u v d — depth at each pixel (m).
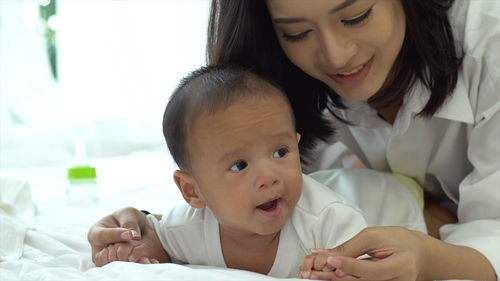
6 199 1.36
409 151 1.34
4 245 1.08
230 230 0.98
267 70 1.24
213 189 0.93
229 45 1.19
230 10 1.17
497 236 1.05
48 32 2.77
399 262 0.83
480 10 1.11
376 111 1.33
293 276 0.98
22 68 2.68
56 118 2.76
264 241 0.98
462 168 1.34
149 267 0.87
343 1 0.98
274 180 0.89
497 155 1.13
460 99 1.15
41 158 2.50
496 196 1.13
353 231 0.94
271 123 0.91
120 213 1.09
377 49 1.07
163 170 2.13
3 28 2.64
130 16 2.77
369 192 1.21
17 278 0.91
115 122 2.86
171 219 1.05
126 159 2.47
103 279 0.84
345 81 1.12
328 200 0.96
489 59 1.10
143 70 2.81
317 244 0.96
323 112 1.39
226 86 0.94
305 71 1.17
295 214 0.97
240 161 0.91
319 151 1.51
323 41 1.04
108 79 2.81
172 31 2.80
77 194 1.60
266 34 1.22
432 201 1.48
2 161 2.45
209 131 0.92
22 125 2.74
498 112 1.11
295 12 1.01
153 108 2.83
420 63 1.15
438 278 0.96
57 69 2.80
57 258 1.05
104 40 2.77
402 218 1.19
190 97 0.96
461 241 1.06
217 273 0.83
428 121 1.26
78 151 1.66
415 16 1.08
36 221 1.32
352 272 0.81
